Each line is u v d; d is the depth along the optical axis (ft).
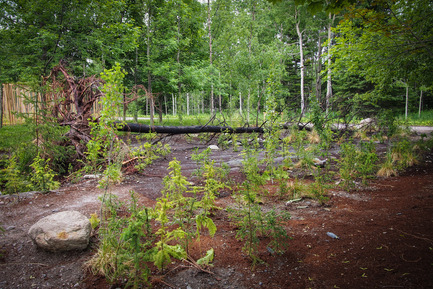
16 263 8.27
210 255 8.18
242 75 63.21
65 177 19.63
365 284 6.61
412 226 9.46
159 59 49.98
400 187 15.03
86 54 35.42
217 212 12.16
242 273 7.48
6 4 32.94
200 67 57.98
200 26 56.39
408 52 20.16
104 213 11.58
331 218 11.00
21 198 14.37
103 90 10.30
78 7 35.37
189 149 32.73
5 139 28.94
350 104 39.06
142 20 48.55
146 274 6.79
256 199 12.73
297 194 13.98
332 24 73.72
